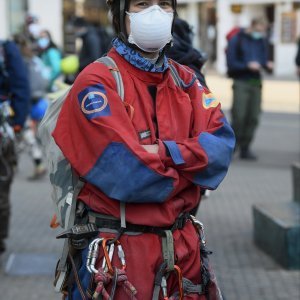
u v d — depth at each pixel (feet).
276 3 105.09
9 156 23.22
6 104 23.04
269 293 21.25
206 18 117.70
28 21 62.85
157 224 11.12
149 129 11.33
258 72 43.80
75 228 11.25
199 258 11.72
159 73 11.52
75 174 11.70
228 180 38.91
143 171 10.74
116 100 11.15
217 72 109.81
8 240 26.78
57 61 46.03
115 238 11.08
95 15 55.01
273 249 24.64
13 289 21.52
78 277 11.39
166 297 11.08
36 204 32.78
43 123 12.24
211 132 11.57
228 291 21.34
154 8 11.31
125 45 11.56
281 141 52.80
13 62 23.30
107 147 10.86
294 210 25.76
